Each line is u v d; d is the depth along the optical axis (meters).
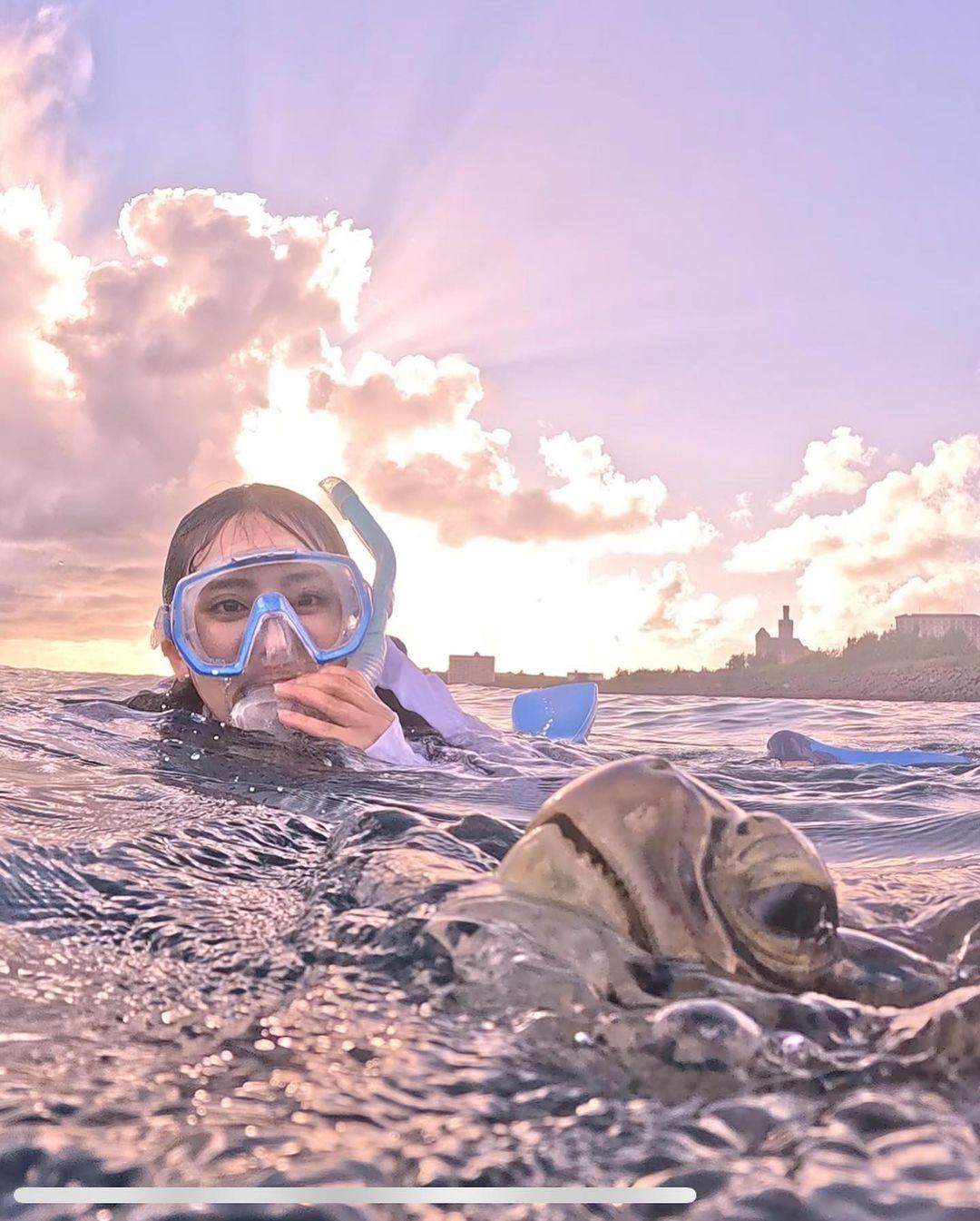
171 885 1.11
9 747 2.05
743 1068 0.66
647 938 0.80
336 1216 0.49
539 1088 0.63
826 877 0.82
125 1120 0.58
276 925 0.97
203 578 2.37
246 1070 0.66
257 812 1.51
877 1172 0.54
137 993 0.80
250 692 2.33
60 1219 0.48
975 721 5.04
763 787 2.17
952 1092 0.64
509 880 0.88
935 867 1.39
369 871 1.06
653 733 4.39
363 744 2.18
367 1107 0.61
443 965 0.81
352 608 2.45
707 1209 0.50
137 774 1.82
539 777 2.04
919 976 0.82
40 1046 0.70
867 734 4.32
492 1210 0.50
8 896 1.05
